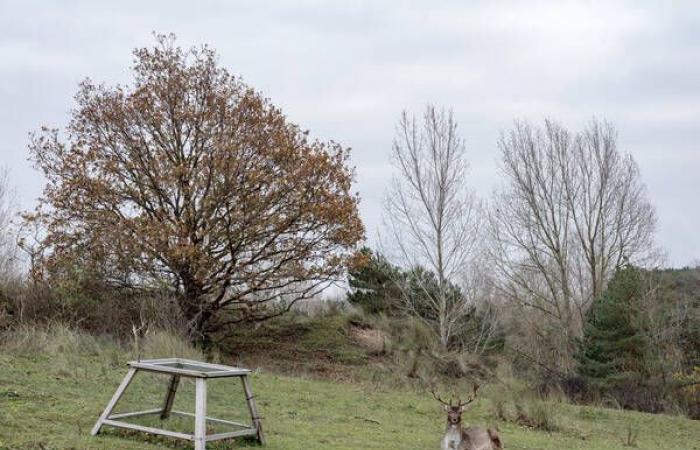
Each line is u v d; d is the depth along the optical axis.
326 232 23.73
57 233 22.69
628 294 30.62
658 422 19.30
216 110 23.31
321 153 23.50
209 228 22.39
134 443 9.14
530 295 40.78
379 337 27.45
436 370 24.70
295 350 25.22
